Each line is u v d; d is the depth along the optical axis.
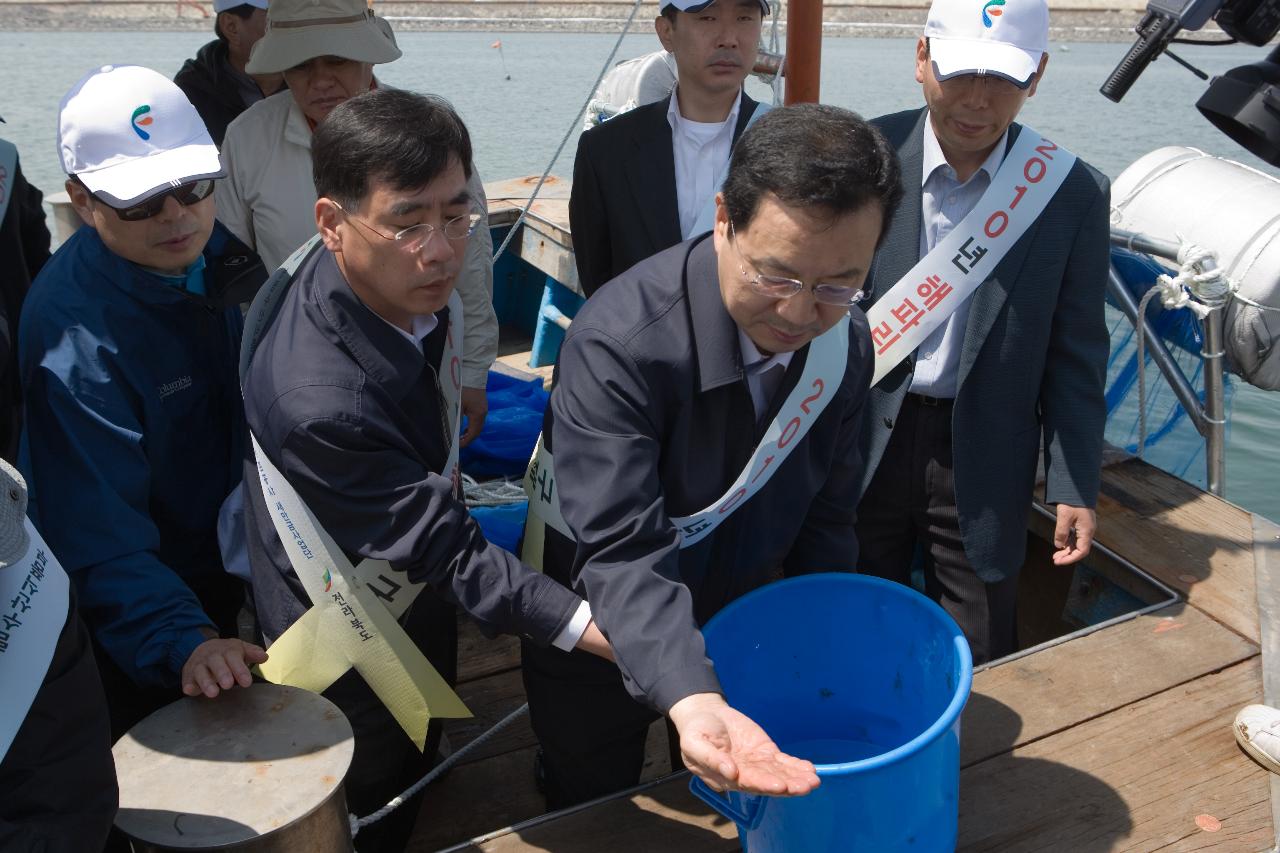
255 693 1.62
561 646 1.55
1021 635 2.93
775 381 1.58
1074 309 2.23
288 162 2.57
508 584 1.54
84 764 1.25
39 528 1.76
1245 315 2.94
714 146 2.67
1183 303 2.85
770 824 1.38
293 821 1.37
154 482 1.90
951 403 2.36
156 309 1.85
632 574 1.41
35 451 1.77
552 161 3.57
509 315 4.98
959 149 2.19
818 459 1.72
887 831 1.36
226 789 1.43
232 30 3.35
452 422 1.79
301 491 1.61
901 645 1.66
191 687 1.60
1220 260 3.00
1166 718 1.88
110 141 1.73
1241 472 4.73
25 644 1.17
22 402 1.74
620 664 1.38
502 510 2.91
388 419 1.60
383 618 1.73
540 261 4.43
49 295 1.79
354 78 2.50
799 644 1.70
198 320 1.92
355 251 1.52
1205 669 2.01
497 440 3.20
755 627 1.65
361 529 1.61
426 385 1.70
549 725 1.83
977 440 2.28
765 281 1.30
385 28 2.79
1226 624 2.14
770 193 1.25
